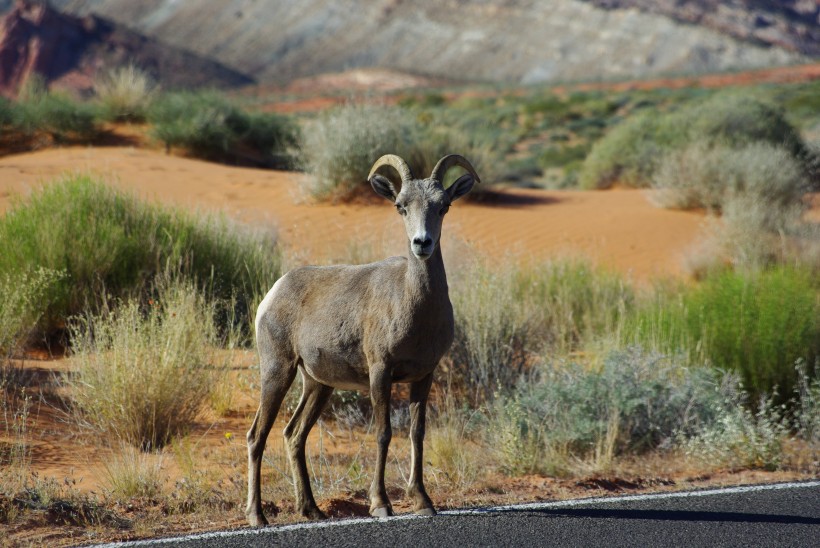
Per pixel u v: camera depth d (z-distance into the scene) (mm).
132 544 21422
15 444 29000
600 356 41281
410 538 21875
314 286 24812
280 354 24828
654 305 46875
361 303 23656
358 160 75188
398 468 29250
